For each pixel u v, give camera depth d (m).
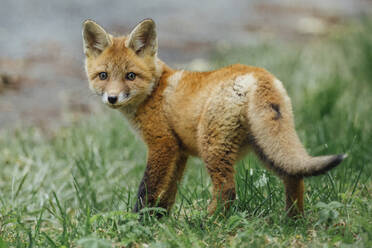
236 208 8.55
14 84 18.75
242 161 9.95
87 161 12.53
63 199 11.30
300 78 17.70
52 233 9.10
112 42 9.41
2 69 19.59
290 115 7.71
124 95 8.98
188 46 24.25
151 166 9.16
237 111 7.93
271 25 28.86
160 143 9.11
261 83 7.80
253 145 7.91
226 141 8.09
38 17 27.03
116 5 30.97
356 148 11.60
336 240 7.11
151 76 9.29
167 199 9.48
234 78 8.08
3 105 17.06
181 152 9.29
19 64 20.38
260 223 8.05
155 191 9.09
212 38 25.77
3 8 28.28
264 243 7.17
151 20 9.28
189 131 8.73
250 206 8.92
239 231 7.80
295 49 21.98
